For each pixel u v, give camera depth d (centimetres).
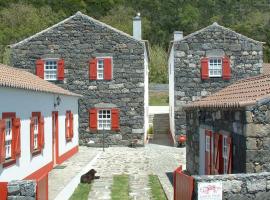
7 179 1167
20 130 1293
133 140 2577
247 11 7825
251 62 2572
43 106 1595
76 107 2416
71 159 2036
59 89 1970
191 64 2562
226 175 848
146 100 2934
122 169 1764
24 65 2606
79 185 1435
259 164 952
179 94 2562
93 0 7162
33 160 1441
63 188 1315
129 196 1259
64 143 2002
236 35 2572
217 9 7631
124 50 2586
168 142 2798
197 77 2564
